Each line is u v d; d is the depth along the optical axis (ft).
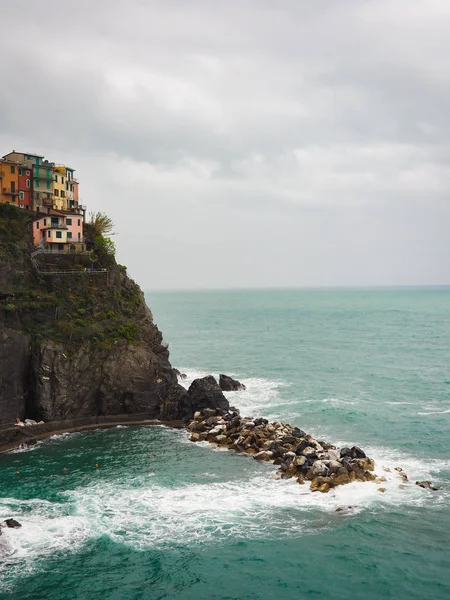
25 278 268.82
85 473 192.44
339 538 149.69
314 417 261.44
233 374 373.81
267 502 169.17
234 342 560.20
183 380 349.20
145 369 267.59
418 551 143.64
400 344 539.29
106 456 209.36
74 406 250.16
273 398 300.20
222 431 229.86
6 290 256.32
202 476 189.47
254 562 139.54
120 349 268.41
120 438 231.50
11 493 175.63
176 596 127.65
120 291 304.71
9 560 139.23
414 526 155.12
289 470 188.75
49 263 285.84
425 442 224.33
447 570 136.15
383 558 140.77
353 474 181.57
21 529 152.46
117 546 145.89
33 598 126.11
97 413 257.14
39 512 162.81
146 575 134.62
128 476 189.67
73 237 307.37
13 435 225.76
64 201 345.92
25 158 335.47
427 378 357.61
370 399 298.97
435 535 150.71
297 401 292.81
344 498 169.99
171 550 144.56
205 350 497.05
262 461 202.80
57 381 245.24
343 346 525.75
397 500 169.17
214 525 156.15
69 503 168.86
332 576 134.31
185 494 175.11
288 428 226.99
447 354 467.11
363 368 398.01
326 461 186.50
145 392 261.24
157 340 312.09
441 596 126.82
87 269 291.17
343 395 308.19
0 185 310.45
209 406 256.11
